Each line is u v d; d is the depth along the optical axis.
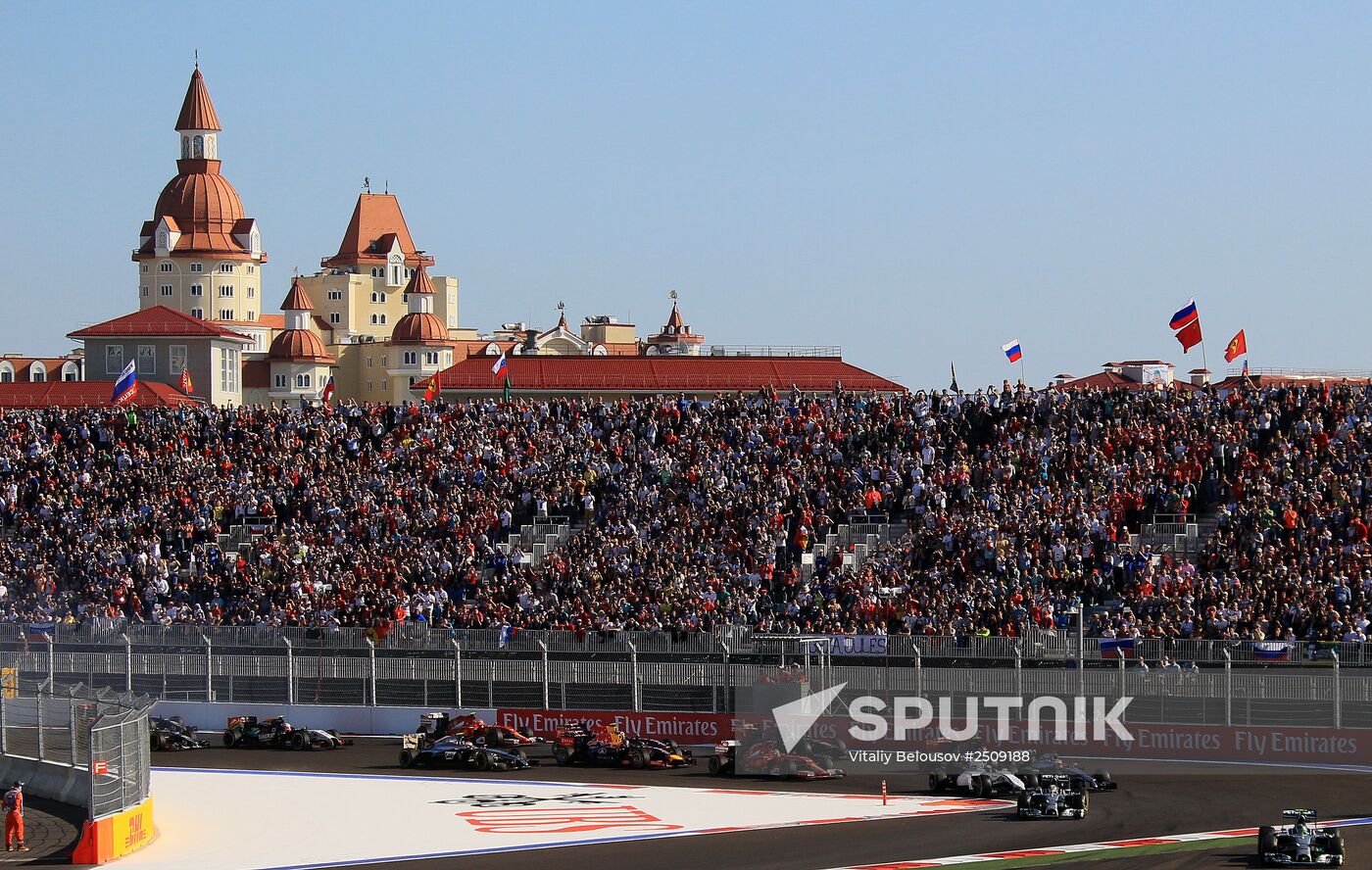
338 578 97.38
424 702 80.94
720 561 94.69
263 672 83.44
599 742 71.75
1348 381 116.94
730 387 167.38
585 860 51.25
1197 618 77.75
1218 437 94.88
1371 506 86.06
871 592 87.19
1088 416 101.88
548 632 79.38
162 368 191.00
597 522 103.38
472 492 107.81
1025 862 49.12
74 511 109.50
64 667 85.62
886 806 60.03
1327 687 66.56
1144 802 59.28
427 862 51.59
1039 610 81.25
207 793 65.88
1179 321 109.12
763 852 51.66
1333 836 48.41
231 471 112.81
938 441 103.50
